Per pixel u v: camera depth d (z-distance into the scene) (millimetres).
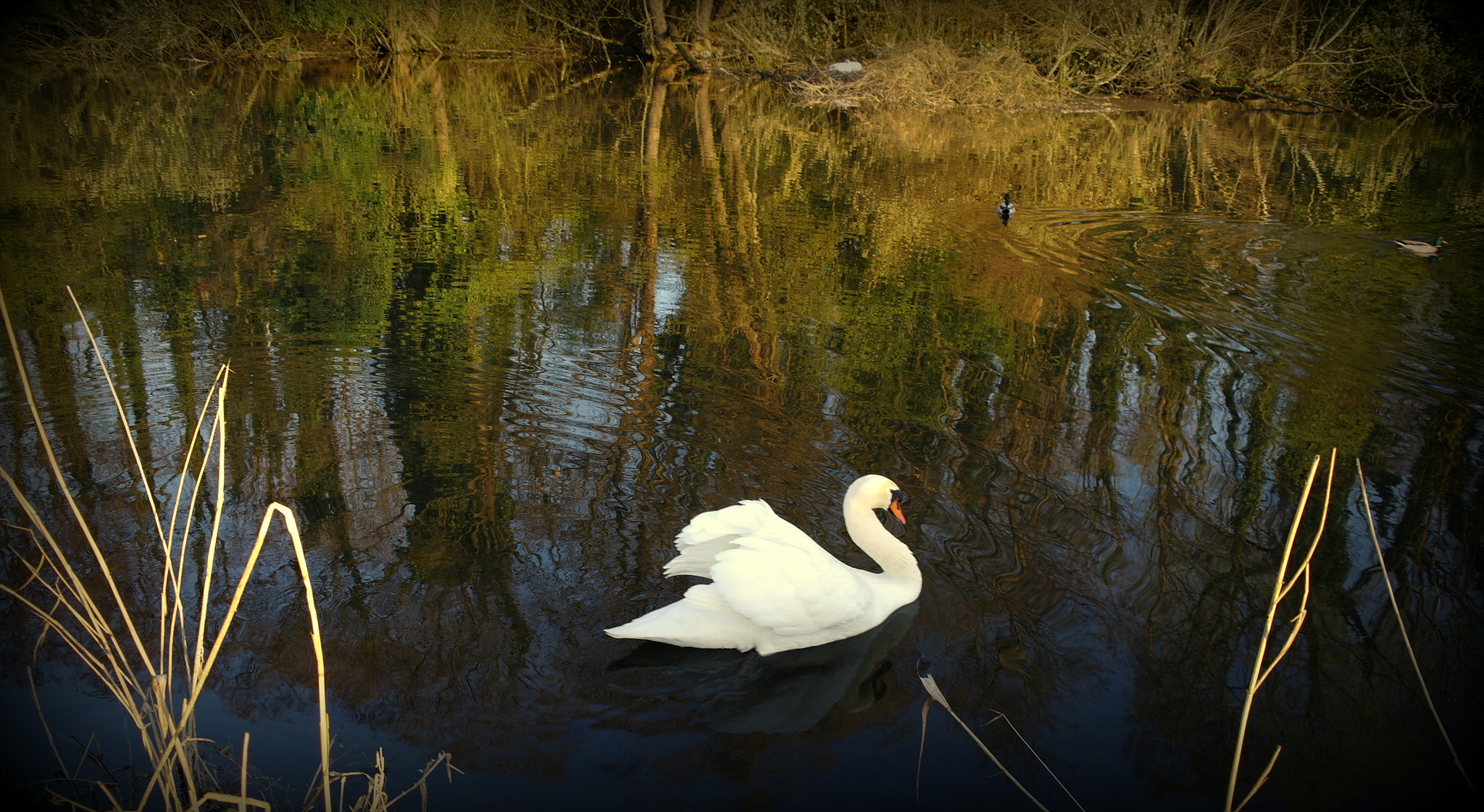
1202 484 6031
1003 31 27047
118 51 24344
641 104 21938
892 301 9367
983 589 4926
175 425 6301
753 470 6004
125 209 11695
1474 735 4090
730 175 15008
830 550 5234
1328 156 18016
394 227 11414
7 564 4758
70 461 5785
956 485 5887
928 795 3654
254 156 14992
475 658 4258
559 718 3963
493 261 10258
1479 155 18641
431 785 3578
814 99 23391
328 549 5020
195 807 3020
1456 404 7387
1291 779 3832
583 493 5668
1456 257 11445
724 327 8523
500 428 6449
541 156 15875
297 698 3992
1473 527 5648
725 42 28766
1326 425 6961
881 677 4320
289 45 26734
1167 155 17797
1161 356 8180
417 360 7531
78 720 3834
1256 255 11344
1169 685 4305
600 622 4555
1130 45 25766
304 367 7312
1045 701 4180
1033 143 18906
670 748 3830
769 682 4277
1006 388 7410
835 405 6977
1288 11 27047
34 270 9312
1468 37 25703
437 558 4969
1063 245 11586
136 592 4594
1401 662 4508
